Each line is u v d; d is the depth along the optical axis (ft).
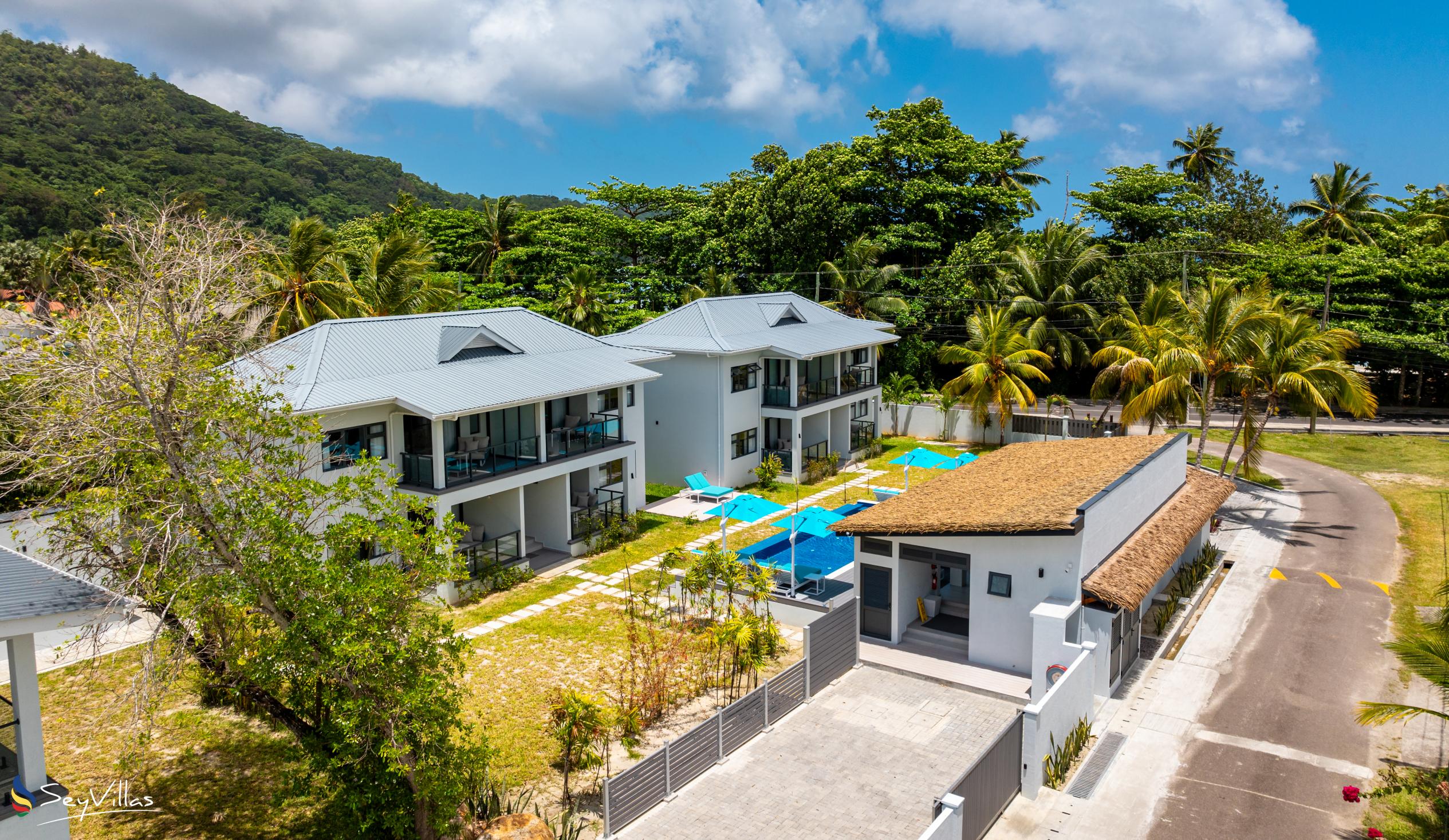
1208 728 62.49
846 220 195.00
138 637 74.84
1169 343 118.52
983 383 154.30
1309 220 231.30
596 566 97.71
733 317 135.13
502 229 222.89
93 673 69.00
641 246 234.99
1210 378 115.55
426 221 236.63
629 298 212.02
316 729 48.98
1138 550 73.20
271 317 108.68
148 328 51.01
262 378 73.36
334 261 143.84
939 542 71.41
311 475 78.59
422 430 90.63
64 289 59.72
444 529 47.06
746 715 59.77
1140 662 73.10
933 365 205.87
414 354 94.68
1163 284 175.63
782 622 82.23
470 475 89.92
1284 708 65.26
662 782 52.75
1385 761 57.77
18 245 228.84
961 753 58.44
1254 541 105.70
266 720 62.90
